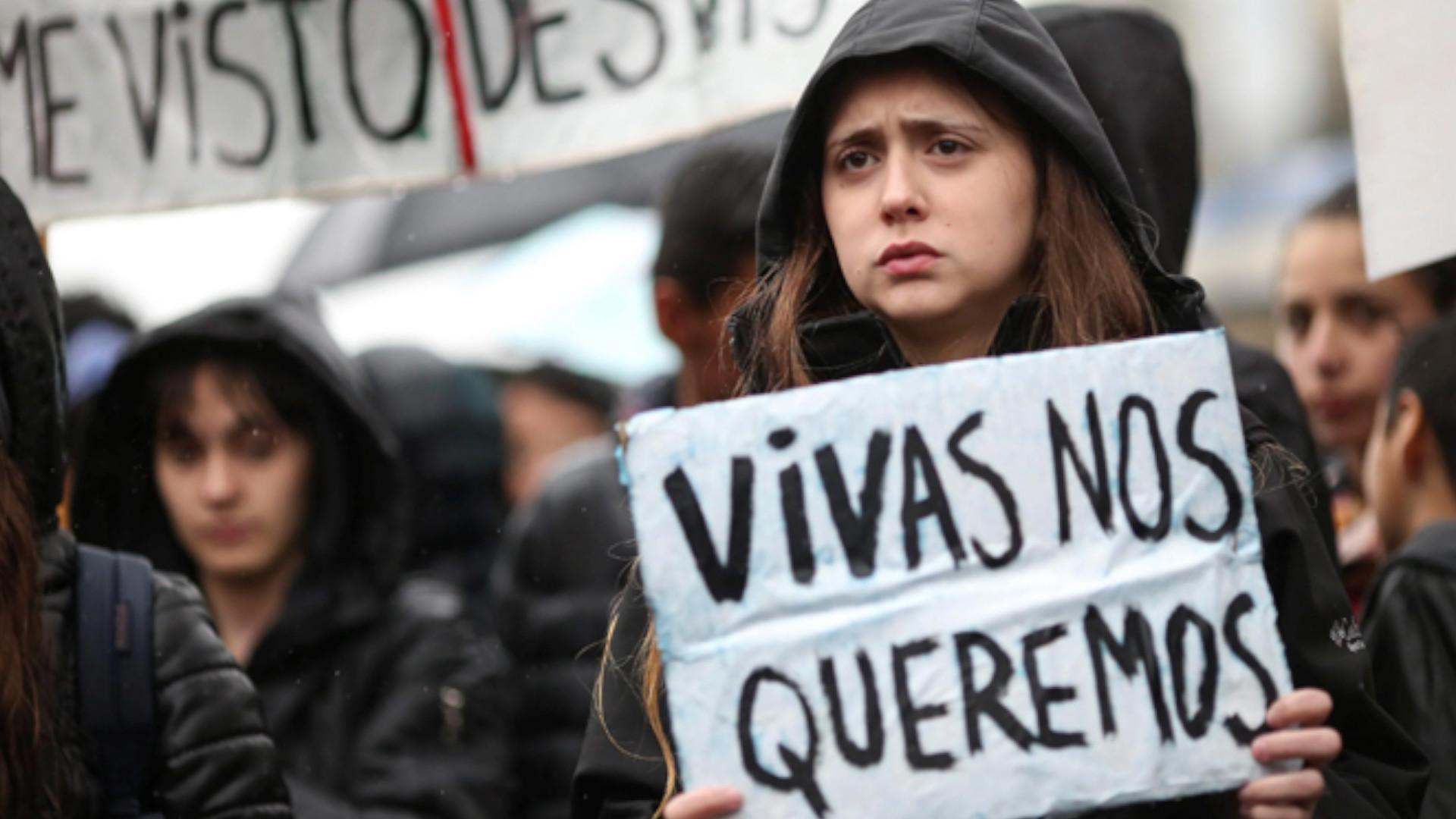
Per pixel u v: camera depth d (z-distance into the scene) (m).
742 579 5.12
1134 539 5.21
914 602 5.13
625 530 9.51
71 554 6.21
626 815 5.68
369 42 9.09
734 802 5.03
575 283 16.61
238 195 9.28
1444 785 6.86
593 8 8.73
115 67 9.43
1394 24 7.11
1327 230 10.63
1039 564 5.18
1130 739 5.10
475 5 8.92
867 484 5.18
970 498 5.19
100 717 6.02
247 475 8.82
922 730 5.07
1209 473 5.27
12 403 6.16
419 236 17.34
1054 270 5.61
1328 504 7.49
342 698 8.71
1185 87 7.98
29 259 6.23
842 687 5.08
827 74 5.59
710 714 5.07
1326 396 10.58
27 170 9.53
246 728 6.18
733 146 9.21
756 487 5.16
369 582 8.89
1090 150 5.57
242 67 9.26
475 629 10.77
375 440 8.90
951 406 5.22
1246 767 5.12
